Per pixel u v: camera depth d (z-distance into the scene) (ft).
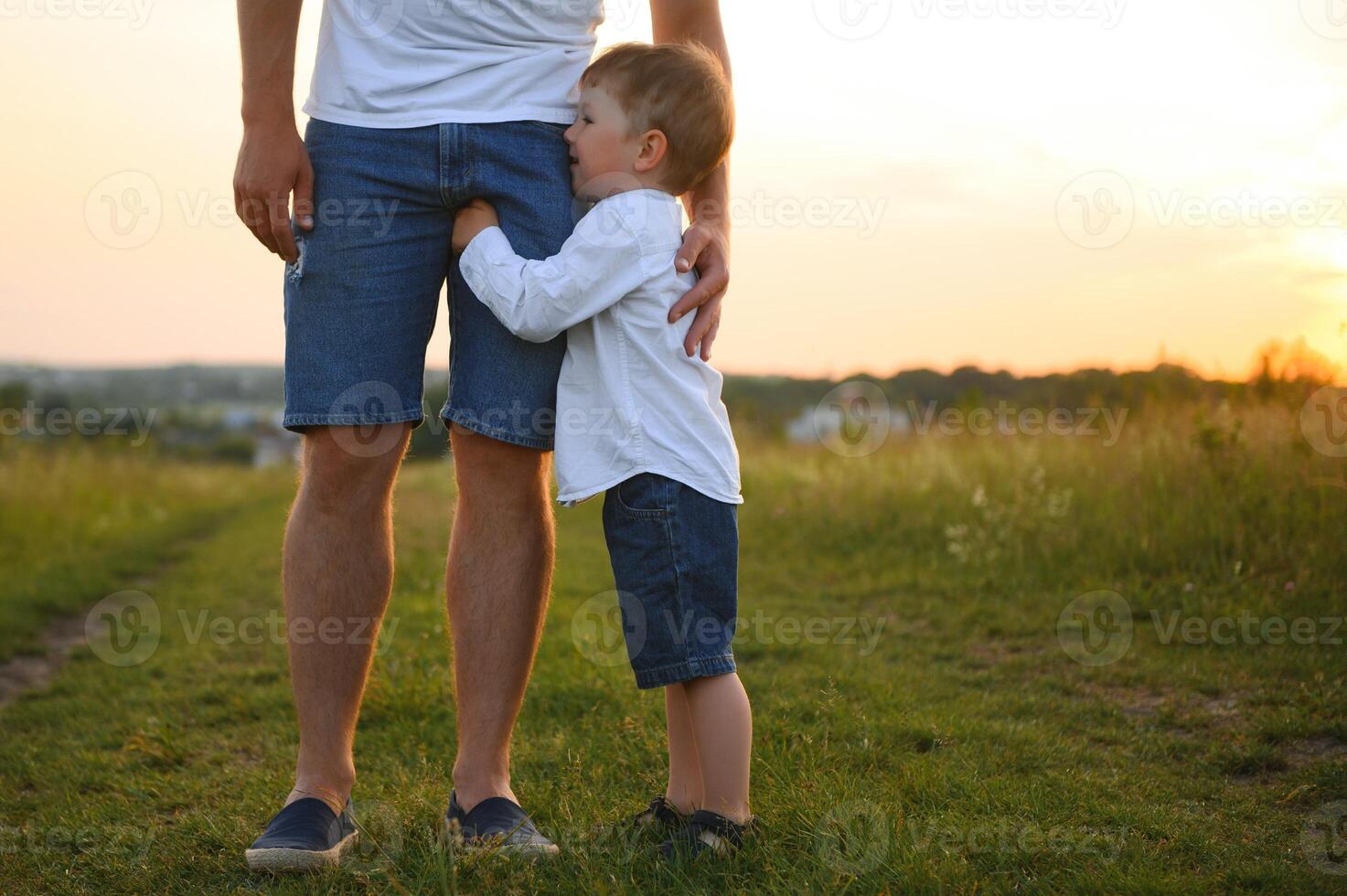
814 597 14.40
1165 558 13.48
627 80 6.12
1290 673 9.69
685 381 5.94
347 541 6.10
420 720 9.12
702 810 5.74
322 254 5.90
